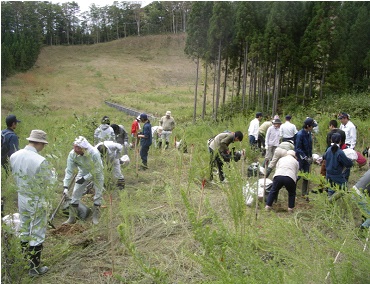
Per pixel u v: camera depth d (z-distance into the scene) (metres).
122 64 72.69
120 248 4.77
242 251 3.38
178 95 47.16
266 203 6.20
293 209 6.33
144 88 58.53
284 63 21.59
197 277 4.09
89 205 6.25
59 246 4.65
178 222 5.63
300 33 22.89
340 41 21.14
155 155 10.69
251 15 22.66
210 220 5.50
